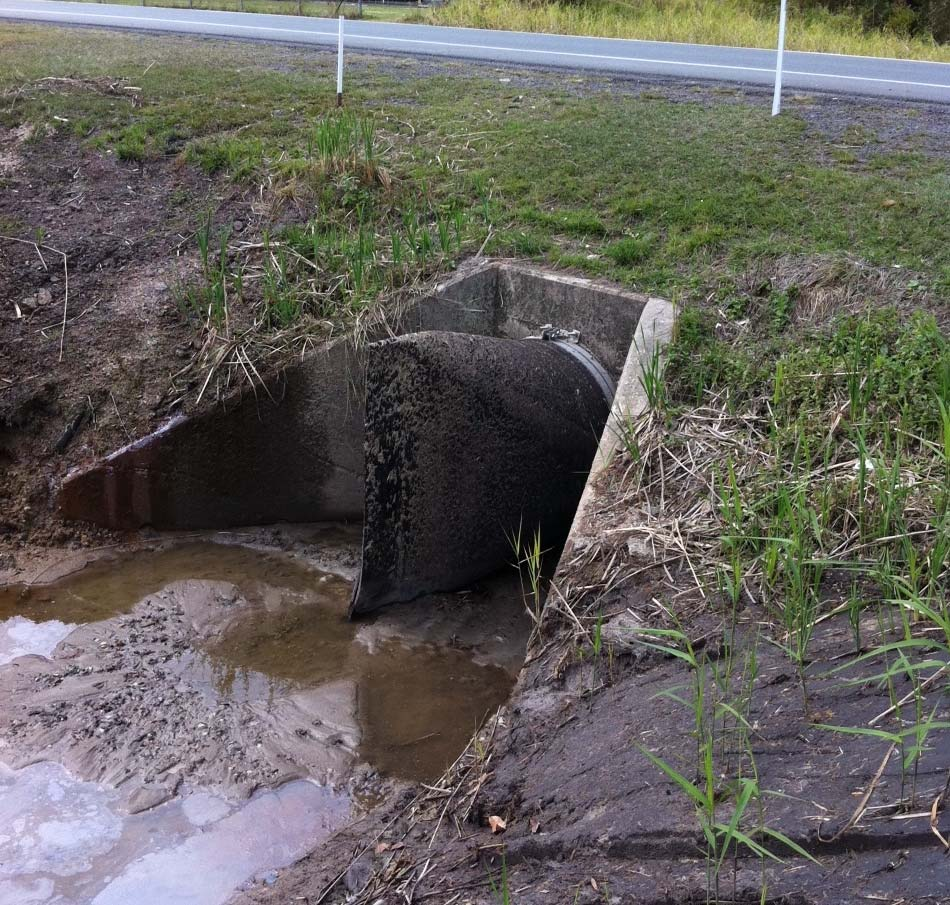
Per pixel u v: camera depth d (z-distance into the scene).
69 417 6.83
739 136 8.41
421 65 11.45
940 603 3.49
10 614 5.84
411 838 3.76
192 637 5.60
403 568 5.68
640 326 5.88
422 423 5.40
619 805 3.30
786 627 3.88
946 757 2.95
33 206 8.36
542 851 3.29
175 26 14.95
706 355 5.52
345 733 4.78
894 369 5.01
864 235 6.46
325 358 6.56
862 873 2.69
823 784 3.03
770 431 4.99
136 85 10.32
